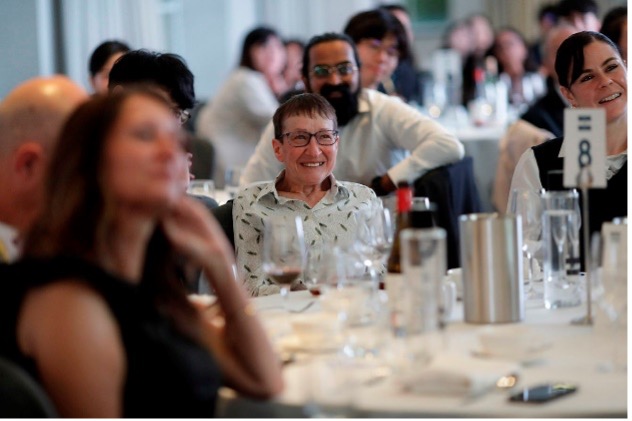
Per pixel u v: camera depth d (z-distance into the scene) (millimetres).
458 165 7160
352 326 3988
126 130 3033
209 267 3373
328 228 5398
